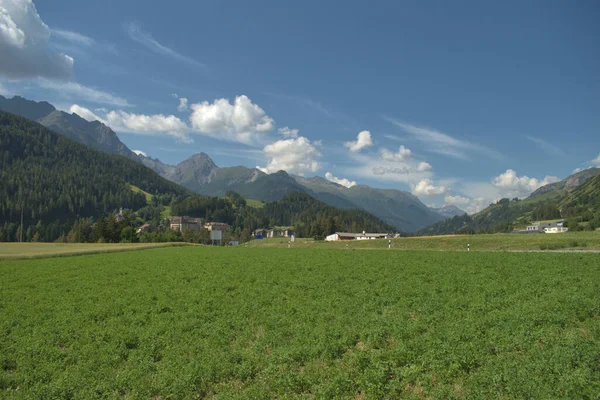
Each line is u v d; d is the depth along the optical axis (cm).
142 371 1377
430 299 2231
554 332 1518
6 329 1981
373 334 1625
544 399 1014
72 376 1337
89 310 2356
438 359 1327
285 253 6338
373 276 3234
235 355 1485
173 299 2633
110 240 15175
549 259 3728
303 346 1530
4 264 5041
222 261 5053
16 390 1262
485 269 3300
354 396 1172
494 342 1460
